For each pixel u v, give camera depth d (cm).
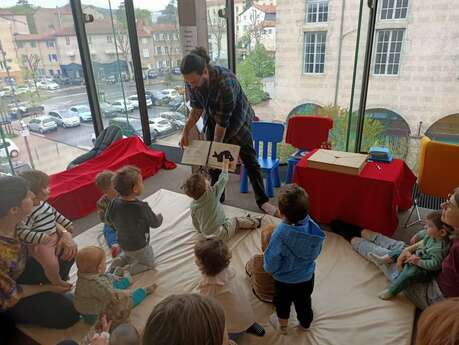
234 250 231
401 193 263
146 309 185
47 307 169
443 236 174
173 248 237
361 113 345
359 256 222
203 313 69
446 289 163
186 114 400
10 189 144
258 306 185
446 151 227
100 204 233
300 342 162
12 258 153
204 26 314
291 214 152
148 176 366
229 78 242
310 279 158
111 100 402
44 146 335
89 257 158
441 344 53
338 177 239
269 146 324
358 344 160
